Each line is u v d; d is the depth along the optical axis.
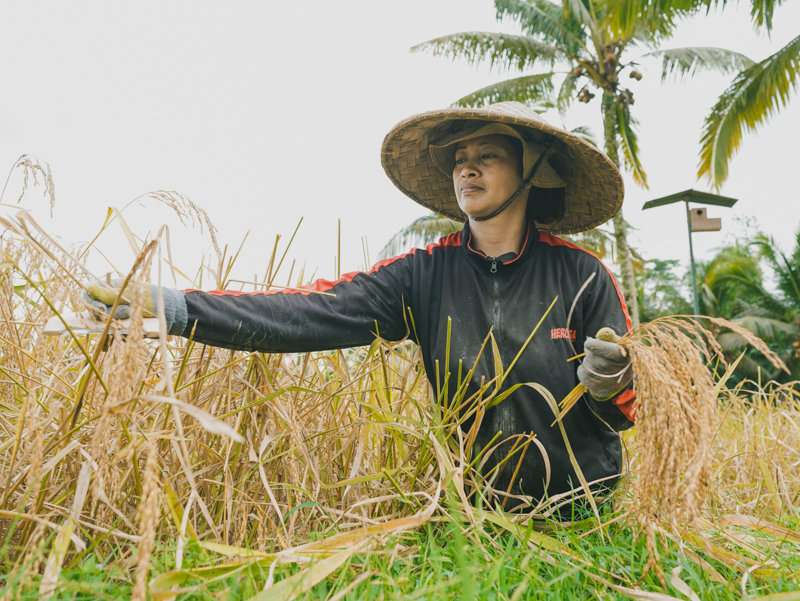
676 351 1.20
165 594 0.95
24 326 1.74
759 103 10.42
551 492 1.87
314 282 1.91
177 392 1.45
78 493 1.14
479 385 1.89
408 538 1.42
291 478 1.65
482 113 1.96
